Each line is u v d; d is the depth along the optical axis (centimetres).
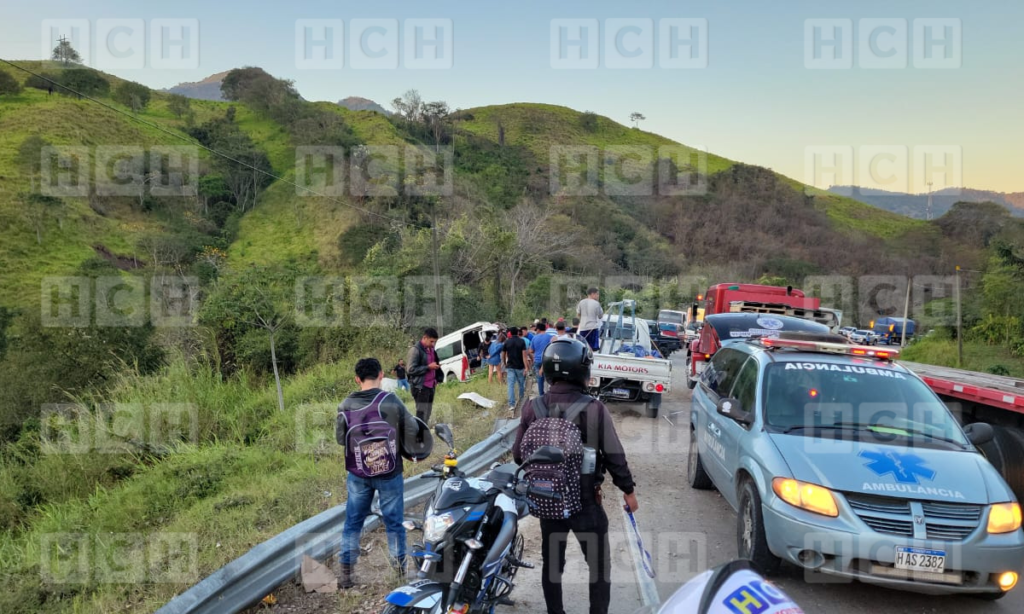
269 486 772
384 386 1535
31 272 5744
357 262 5266
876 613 449
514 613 449
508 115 17150
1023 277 2862
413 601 326
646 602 462
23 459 1188
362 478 479
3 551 723
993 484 454
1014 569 429
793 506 455
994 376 847
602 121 17575
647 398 1231
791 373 572
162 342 1831
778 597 212
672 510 670
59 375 1609
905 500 435
